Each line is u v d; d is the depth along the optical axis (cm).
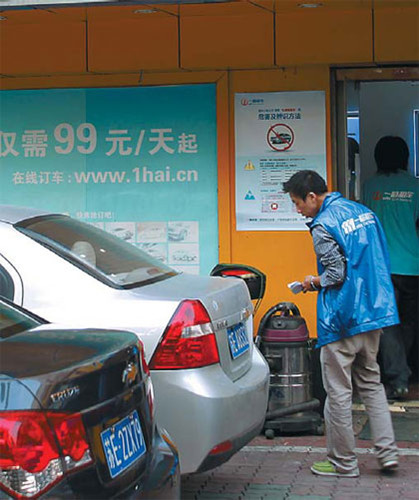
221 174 835
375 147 889
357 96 843
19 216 539
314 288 595
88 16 816
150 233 852
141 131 849
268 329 707
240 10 798
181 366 479
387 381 841
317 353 749
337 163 835
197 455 475
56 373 310
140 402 370
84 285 498
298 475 604
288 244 830
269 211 830
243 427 503
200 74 835
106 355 341
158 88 845
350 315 579
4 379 299
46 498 295
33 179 866
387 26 810
